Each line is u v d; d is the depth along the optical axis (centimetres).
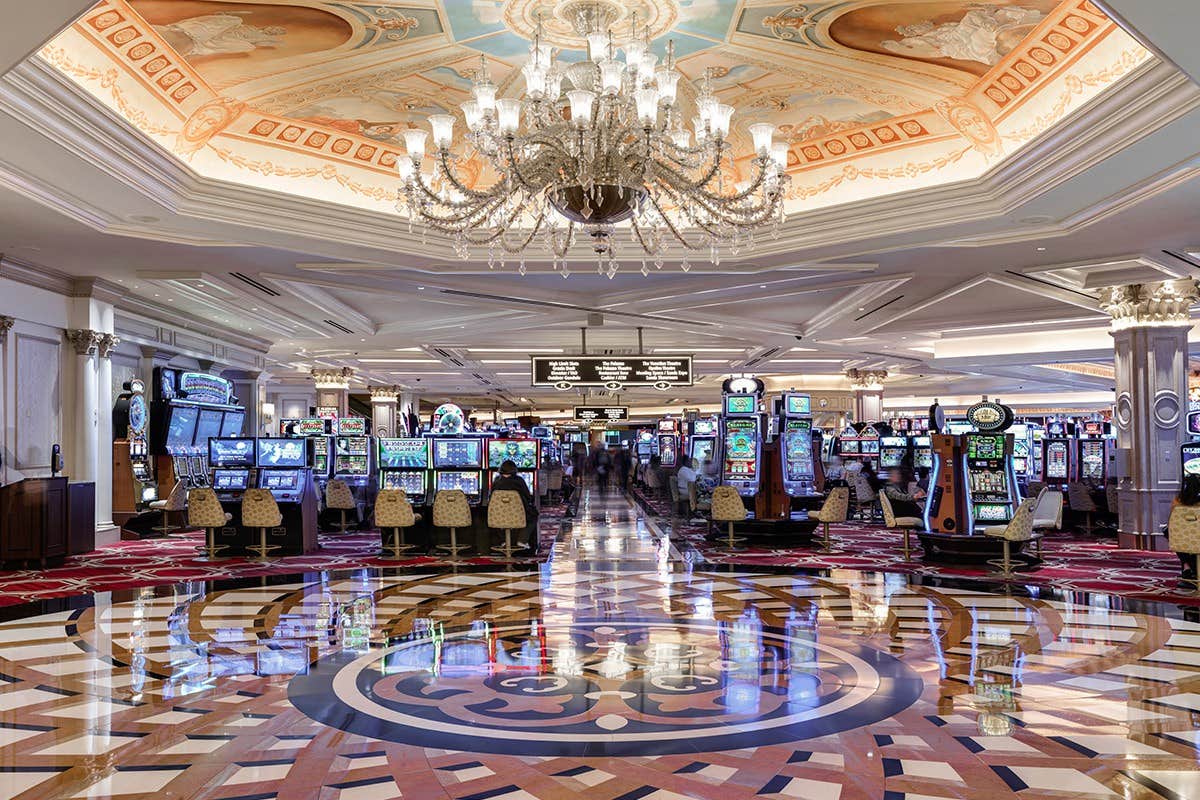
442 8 523
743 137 780
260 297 1134
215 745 371
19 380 938
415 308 1297
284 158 777
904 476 1592
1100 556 1014
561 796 316
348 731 389
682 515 1545
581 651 538
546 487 1858
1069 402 2827
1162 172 614
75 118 554
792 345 1662
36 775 336
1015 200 702
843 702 429
